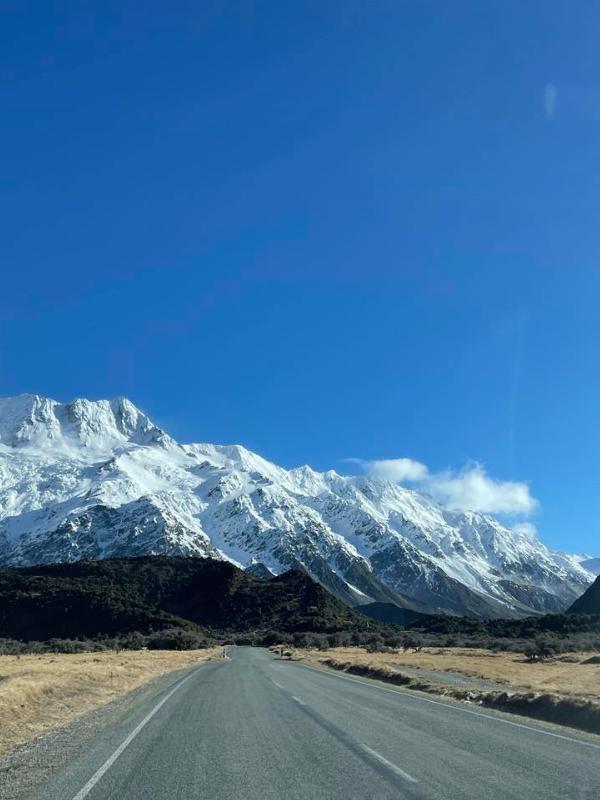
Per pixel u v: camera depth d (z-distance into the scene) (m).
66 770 11.69
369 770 11.30
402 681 33.94
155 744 14.28
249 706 21.55
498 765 11.59
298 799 9.44
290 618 159.62
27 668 40.38
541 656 66.81
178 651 91.44
